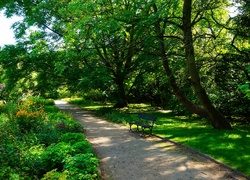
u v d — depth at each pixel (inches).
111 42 463.5
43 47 471.5
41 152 289.7
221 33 563.5
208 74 589.0
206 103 493.7
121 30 378.9
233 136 416.2
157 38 461.1
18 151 254.7
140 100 1321.4
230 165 293.1
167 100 999.6
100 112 858.8
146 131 518.0
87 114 852.0
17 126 402.6
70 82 931.3
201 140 404.5
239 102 618.8
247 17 454.0
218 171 283.1
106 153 363.3
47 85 942.4
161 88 1008.9
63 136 362.6
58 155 259.9
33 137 365.4
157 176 271.1
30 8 746.8
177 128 533.3
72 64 817.5
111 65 849.5
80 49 410.9
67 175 222.1
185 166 301.6
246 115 671.1
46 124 446.3
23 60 815.7
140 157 341.4
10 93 871.7
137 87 1144.2
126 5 422.6
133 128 561.9
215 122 502.3
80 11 355.6
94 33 353.4
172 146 398.0
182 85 681.6
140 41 460.1
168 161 321.7
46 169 256.4
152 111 906.1
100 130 543.8
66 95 1811.0
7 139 281.7
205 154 338.0
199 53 529.7
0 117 510.6
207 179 260.7
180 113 808.3
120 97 987.3
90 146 354.0
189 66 482.6
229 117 674.2
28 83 951.6
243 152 329.7
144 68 879.1
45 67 849.5
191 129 509.4
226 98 625.9
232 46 510.3
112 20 353.7
